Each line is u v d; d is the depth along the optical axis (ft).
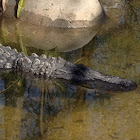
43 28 37.47
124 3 44.06
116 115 24.49
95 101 26.03
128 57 32.55
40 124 23.52
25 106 25.46
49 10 37.68
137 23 39.60
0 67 30.53
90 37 36.45
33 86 28.07
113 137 22.31
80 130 22.98
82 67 29.09
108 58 32.32
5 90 27.43
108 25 38.73
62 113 24.73
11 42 34.86
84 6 38.06
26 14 38.29
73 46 34.55
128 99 26.05
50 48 33.99
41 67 29.45
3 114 24.50
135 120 23.94
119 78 27.86
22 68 30.04
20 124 23.47
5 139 21.91
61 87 27.91
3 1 38.52
